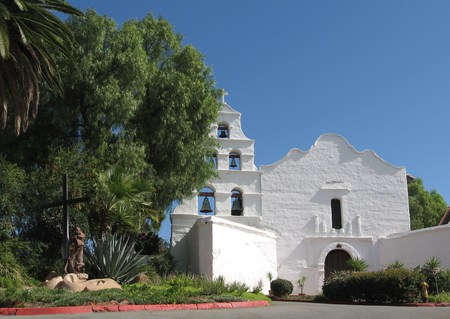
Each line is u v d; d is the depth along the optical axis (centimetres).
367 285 2241
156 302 1519
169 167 2706
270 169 3353
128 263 2056
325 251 3284
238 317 1333
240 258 2741
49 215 2202
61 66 2355
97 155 2408
